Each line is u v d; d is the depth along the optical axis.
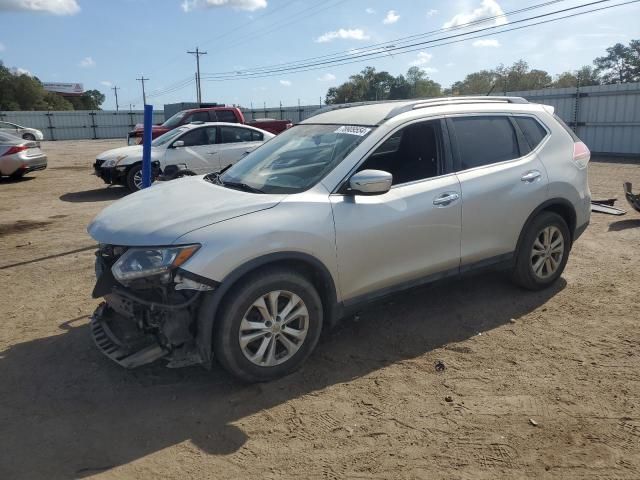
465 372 3.73
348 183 3.83
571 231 5.18
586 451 2.89
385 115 4.19
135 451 2.97
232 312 3.34
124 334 3.79
